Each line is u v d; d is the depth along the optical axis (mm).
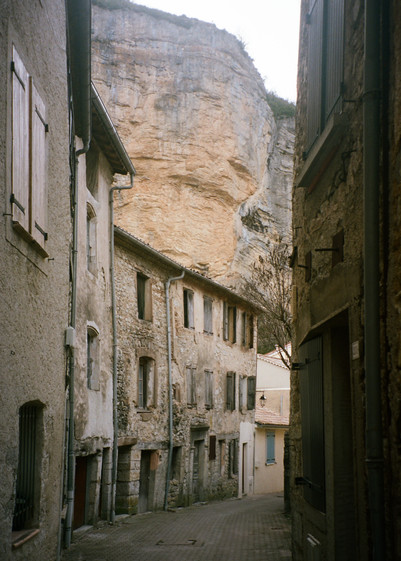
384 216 4340
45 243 6672
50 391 7086
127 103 36375
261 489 29891
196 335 22641
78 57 9344
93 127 14352
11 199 5348
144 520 16391
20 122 5688
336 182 5734
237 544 12703
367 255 4418
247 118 39219
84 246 14000
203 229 36406
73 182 10875
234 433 26156
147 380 18969
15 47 5555
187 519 16828
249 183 38938
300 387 7465
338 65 5645
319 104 6266
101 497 15438
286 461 18484
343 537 5684
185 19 38812
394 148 4195
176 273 21094
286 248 22016
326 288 5984
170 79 37156
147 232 35375
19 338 5793
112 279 16203
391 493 4145
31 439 6730
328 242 6000
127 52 37000
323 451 6105
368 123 4484
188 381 21672
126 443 16922
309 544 6562
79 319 13375
